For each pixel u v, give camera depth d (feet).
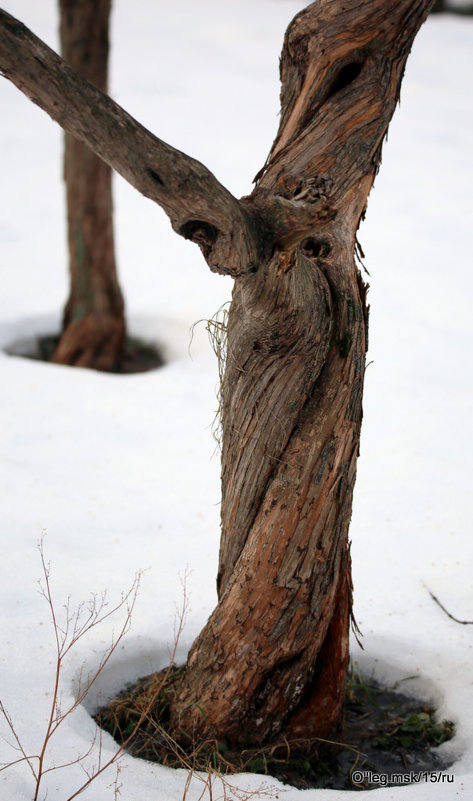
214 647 9.86
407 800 9.15
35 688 10.66
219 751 9.87
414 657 11.80
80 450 17.71
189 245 31.60
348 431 9.20
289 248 7.79
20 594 12.74
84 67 21.33
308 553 9.27
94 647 11.51
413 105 49.62
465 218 34.60
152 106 47.85
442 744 10.48
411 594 13.29
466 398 20.74
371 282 28.02
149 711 10.57
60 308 25.44
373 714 11.18
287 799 9.16
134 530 14.98
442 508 16.10
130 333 24.59
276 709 9.90
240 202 7.82
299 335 8.66
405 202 36.04
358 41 9.35
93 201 21.48
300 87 9.67
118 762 9.63
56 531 14.71
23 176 38.14
